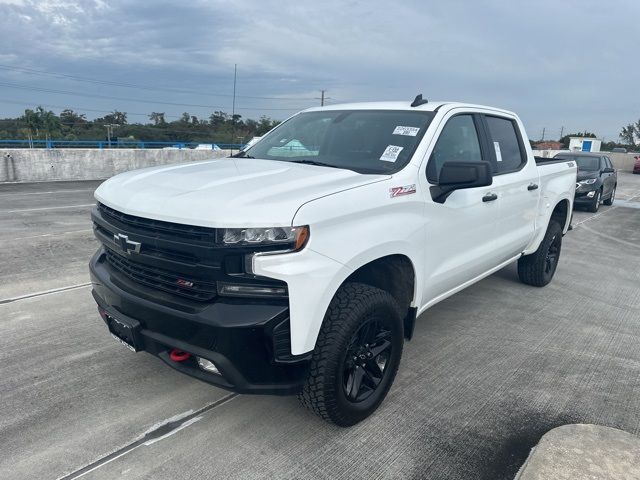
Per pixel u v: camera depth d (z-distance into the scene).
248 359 2.58
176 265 2.66
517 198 4.84
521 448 3.00
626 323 5.12
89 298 5.24
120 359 3.93
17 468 2.71
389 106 4.13
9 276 5.88
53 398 3.38
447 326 4.86
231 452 2.89
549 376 3.90
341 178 3.09
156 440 2.97
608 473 2.73
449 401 3.49
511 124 5.10
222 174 3.16
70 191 14.86
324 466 2.79
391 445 2.99
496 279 6.51
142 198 2.86
